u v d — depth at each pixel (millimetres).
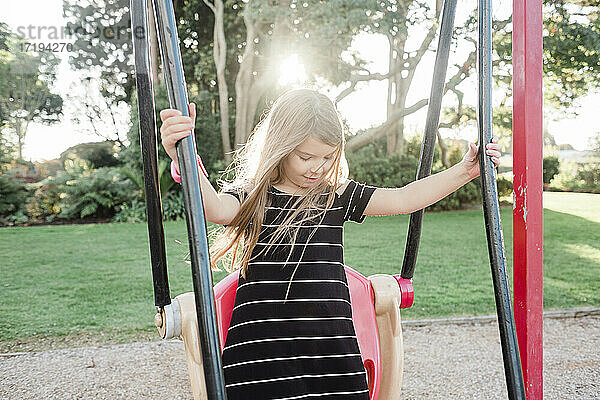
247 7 10070
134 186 10828
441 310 4648
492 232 1314
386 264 6195
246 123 11438
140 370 3430
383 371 1736
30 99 11227
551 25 8664
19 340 4031
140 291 5312
